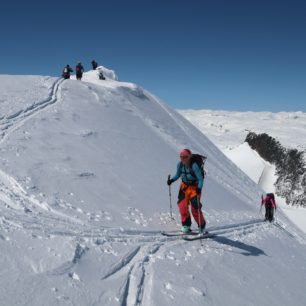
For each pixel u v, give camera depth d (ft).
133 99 96.12
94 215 25.75
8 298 12.61
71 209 25.61
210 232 29.17
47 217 22.54
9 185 27.07
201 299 16.81
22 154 35.09
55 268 15.40
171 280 17.83
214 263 22.02
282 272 25.30
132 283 16.47
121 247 20.20
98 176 35.58
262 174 304.50
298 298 21.54
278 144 368.27
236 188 67.41
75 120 57.26
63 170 33.86
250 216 43.83
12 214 21.13
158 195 36.83
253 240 31.09
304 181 264.31
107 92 88.63
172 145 74.95
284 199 261.03
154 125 83.10
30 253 15.99
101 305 13.98
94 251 18.31
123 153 48.85
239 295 18.76
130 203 31.30
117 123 66.80
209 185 51.96
